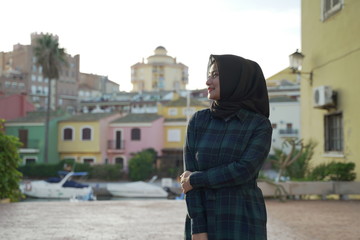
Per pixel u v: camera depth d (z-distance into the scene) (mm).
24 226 6102
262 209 2174
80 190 26734
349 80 10797
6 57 68062
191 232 2152
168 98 64500
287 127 47688
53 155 45656
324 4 12141
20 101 48750
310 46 13109
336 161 11398
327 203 9195
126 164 45250
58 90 80500
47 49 44688
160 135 46250
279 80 39469
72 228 6016
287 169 11352
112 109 67000
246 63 2225
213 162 2170
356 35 10453
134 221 6699
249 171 2080
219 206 2104
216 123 2242
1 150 8344
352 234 5742
